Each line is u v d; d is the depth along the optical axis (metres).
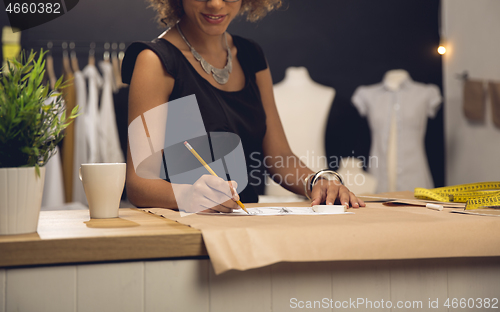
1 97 0.60
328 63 3.55
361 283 0.65
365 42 3.58
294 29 3.52
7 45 3.06
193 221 0.72
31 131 0.61
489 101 3.27
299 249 0.60
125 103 3.26
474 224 0.68
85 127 2.96
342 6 3.55
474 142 3.40
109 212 0.81
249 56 1.50
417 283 0.67
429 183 3.22
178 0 1.39
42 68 0.64
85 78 3.06
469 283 0.69
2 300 0.55
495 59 3.18
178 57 1.27
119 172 0.81
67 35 3.28
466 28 3.42
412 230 0.65
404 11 3.60
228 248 0.58
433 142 3.68
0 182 0.59
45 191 2.84
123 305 0.59
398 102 3.22
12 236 0.58
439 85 3.65
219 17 1.21
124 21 3.37
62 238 0.56
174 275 0.60
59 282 0.57
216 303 0.61
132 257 0.58
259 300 0.62
